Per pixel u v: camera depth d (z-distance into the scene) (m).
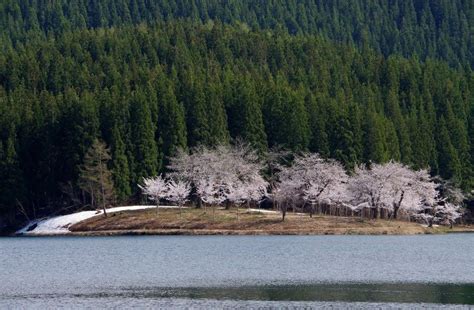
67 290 81.81
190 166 178.25
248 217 167.62
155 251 122.25
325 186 173.75
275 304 73.06
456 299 74.88
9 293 80.19
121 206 181.00
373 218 177.25
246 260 108.00
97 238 153.25
